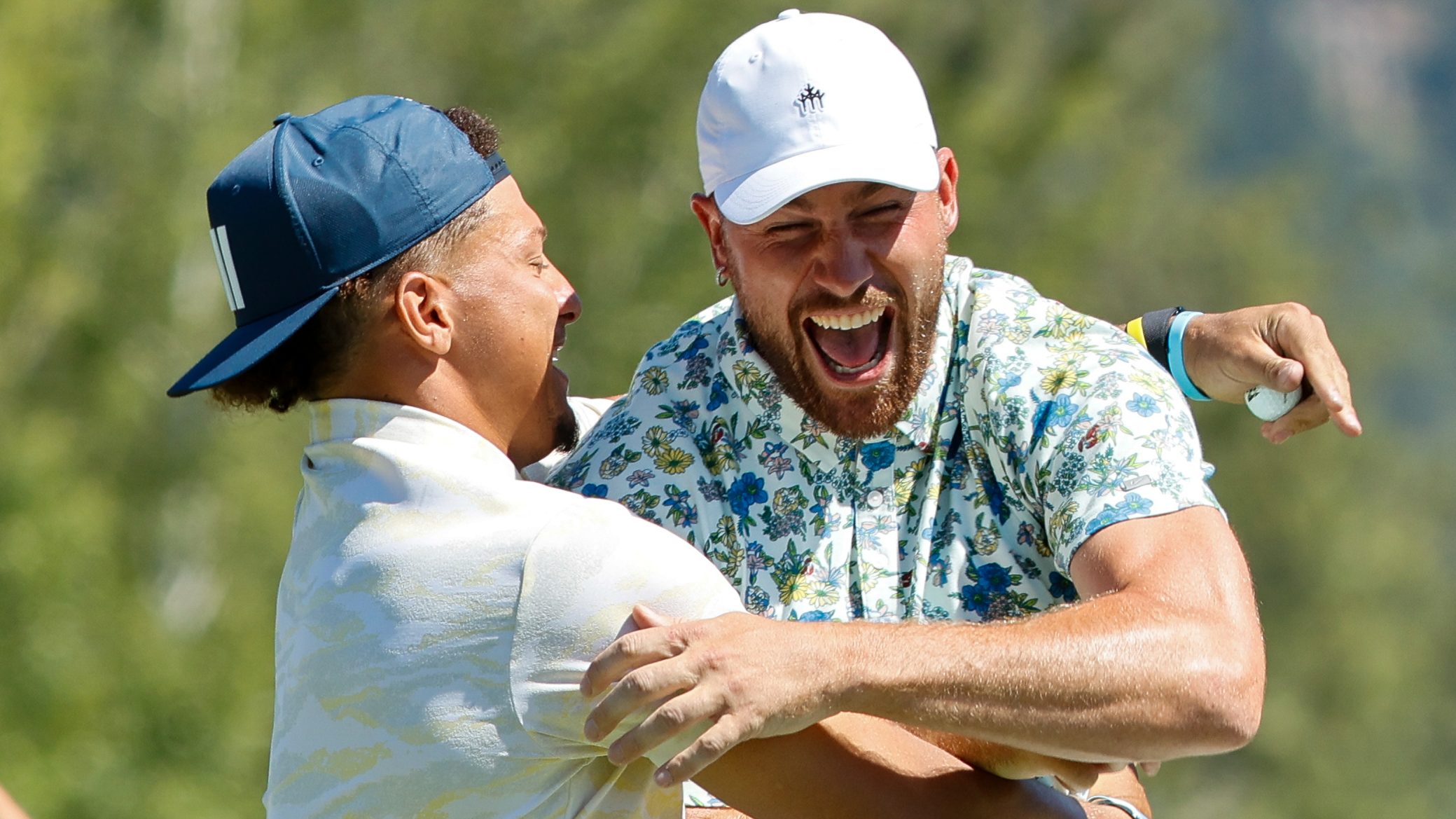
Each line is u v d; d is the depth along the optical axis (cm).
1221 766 7206
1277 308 1141
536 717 881
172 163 3581
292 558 960
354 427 938
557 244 3950
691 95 4103
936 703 860
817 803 917
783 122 1036
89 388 3391
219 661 3225
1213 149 8062
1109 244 5575
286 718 935
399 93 4125
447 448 930
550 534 891
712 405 1092
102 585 3062
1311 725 7131
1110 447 975
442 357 946
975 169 4675
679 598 890
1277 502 7106
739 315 1080
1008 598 1021
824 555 1045
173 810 2883
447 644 889
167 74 3662
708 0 4119
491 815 893
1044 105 4775
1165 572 918
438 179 944
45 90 3192
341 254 924
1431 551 8075
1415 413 11006
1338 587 7212
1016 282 1084
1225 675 877
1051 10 5009
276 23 3869
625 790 907
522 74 4134
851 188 1021
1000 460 1020
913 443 1044
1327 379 1090
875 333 1045
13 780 2761
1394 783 7131
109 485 3397
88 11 3412
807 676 849
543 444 1011
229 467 3591
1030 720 865
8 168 3078
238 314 954
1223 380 1148
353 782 902
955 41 4781
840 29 1073
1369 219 8794
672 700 835
